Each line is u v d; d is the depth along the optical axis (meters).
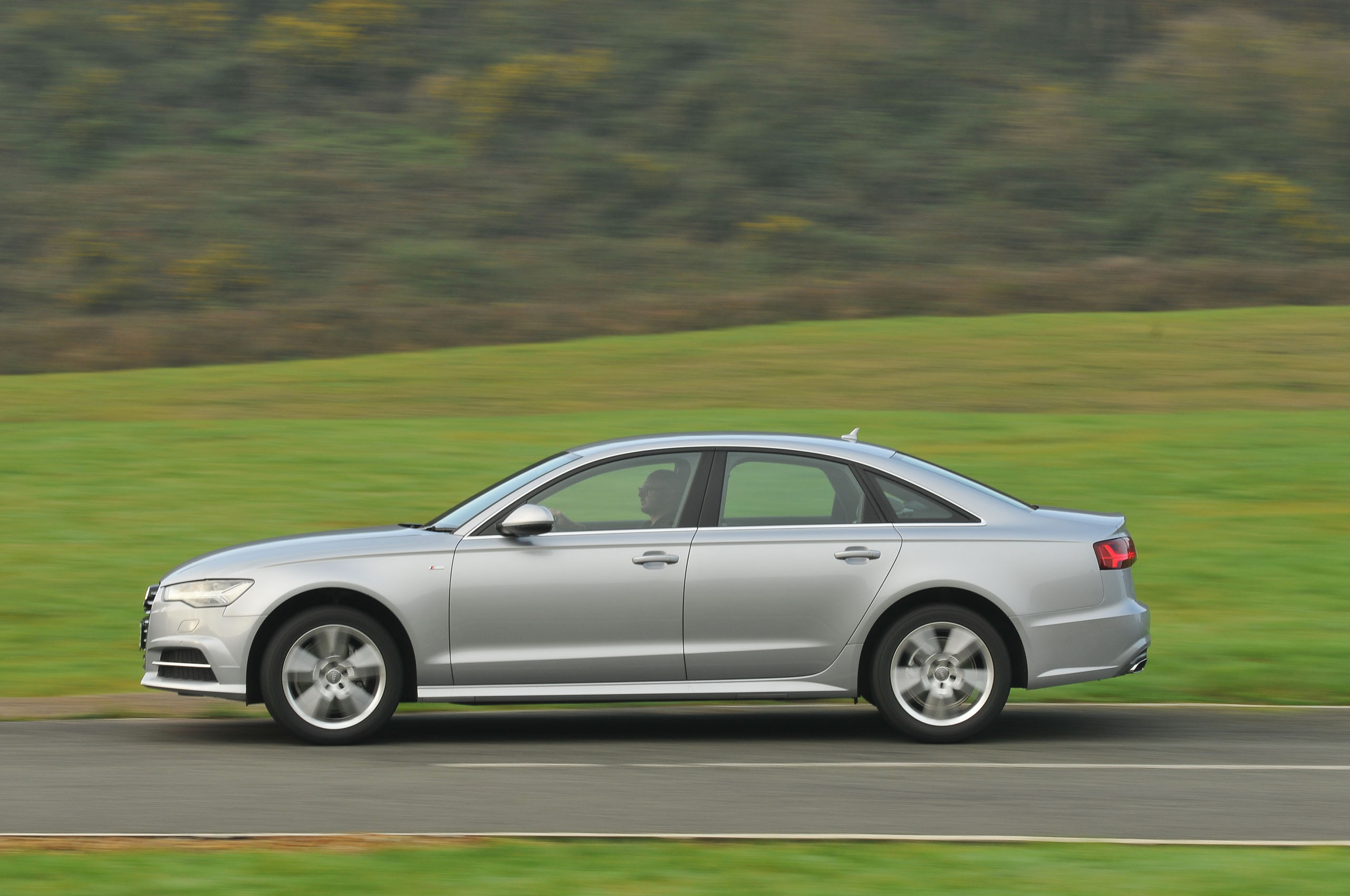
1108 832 23.08
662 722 33.75
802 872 20.31
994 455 75.50
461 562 29.83
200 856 20.97
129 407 110.81
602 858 20.94
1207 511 61.94
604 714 34.91
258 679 30.16
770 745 30.41
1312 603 47.38
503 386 123.25
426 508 62.88
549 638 29.81
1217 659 40.16
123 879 19.81
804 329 161.00
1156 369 127.31
